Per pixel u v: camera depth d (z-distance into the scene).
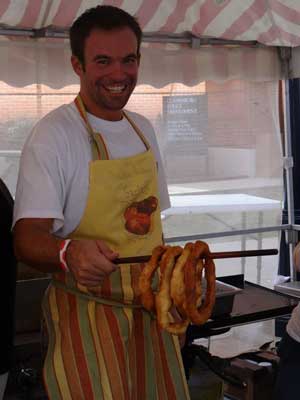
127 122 1.95
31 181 1.72
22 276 2.66
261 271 3.95
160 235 1.94
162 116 3.29
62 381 1.77
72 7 2.74
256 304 2.68
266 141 3.64
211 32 3.23
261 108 3.60
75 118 1.83
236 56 3.45
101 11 1.80
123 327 1.80
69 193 1.79
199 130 3.41
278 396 2.31
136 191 1.85
